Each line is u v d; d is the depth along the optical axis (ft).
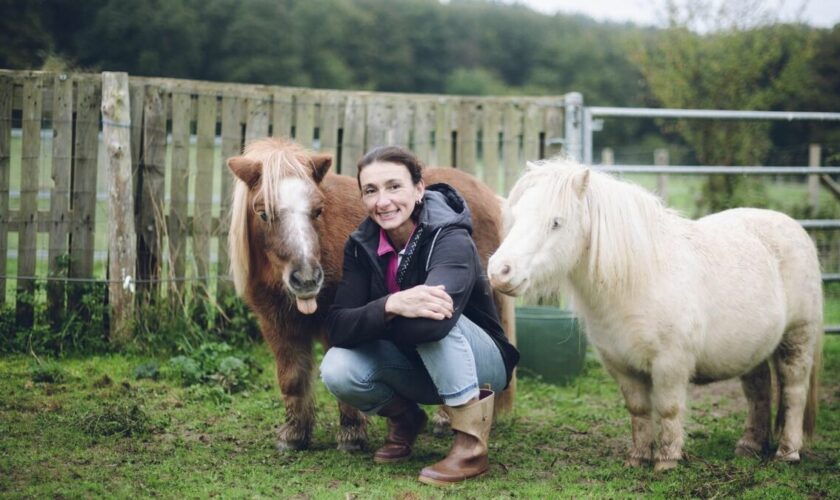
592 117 19.44
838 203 30.35
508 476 10.91
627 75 120.06
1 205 17.78
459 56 121.08
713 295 11.47
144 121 18.42
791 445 12.41
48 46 53.47
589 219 10.94
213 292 19.39
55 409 13.28
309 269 10.13
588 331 11.79
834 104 56.08
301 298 10.27
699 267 11.44
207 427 13.10
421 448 12.50
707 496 10.27
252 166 10.98
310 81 90.99
